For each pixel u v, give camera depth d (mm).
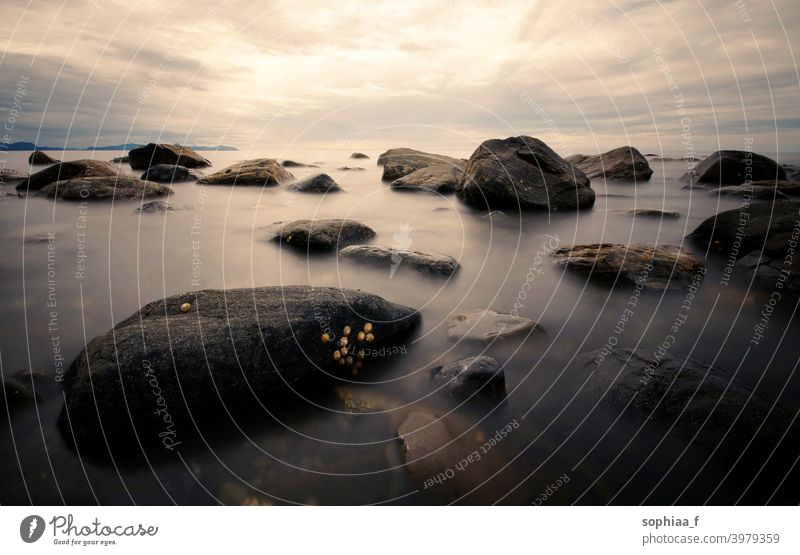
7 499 3193
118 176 16109
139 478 3379
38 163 25500
